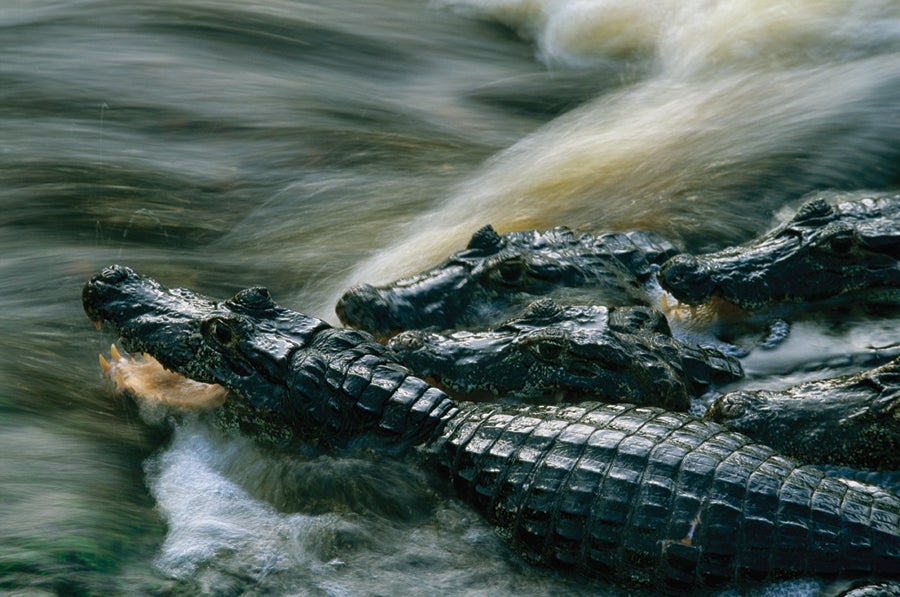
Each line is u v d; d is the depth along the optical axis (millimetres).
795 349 12227
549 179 18609
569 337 10648
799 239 12789
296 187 19125
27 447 10039
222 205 18406
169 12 26375
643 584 8430
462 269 12609
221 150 20531
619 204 16969
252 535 9219
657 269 13758
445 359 11102
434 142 21422
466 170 19984
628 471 8625
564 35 28109
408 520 9461
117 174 19047
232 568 8648
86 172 18969
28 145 19812
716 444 8867
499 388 10938
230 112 21953
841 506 8312
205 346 10562
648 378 10570
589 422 9266
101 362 11781
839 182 17125
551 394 10797
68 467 9852
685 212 16312
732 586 8188
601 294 12547
